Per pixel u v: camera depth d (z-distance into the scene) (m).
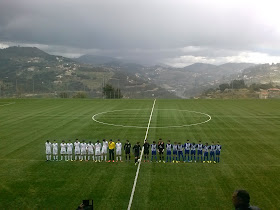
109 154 24.31
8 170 22.03
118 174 21.03
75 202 16.58
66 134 34.12
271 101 70.94
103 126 38.69
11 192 18.02
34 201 16.75
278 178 20.12
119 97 88.94
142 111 53.31
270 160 24.19
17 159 24.73
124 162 23.83
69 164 23.38
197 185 18.95
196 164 23.23
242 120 43.38
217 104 64.88
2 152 26.80
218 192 17.86
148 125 39.41
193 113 50.81
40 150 27.45
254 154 25.94
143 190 18.17
